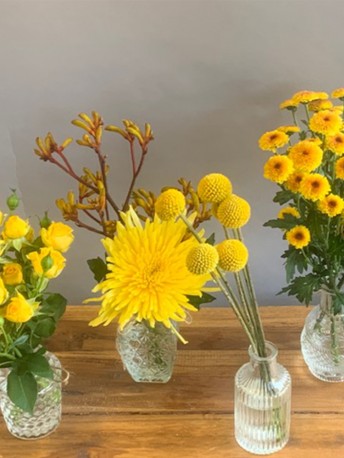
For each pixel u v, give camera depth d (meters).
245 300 0.88
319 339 1.03
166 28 1.04
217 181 0.83
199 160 1.16
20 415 0.97
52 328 0.93
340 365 1.04
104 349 1.14
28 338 0.93
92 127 0.99
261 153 1.15
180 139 1.14
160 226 0.97
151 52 1.06
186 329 1.16
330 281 0.97
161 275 0.96
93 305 1.28
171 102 1.11
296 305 1.30
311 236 0.93
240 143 1.14
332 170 0.93
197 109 1.11
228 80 1.08
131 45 1.06
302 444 0.96
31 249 0.93
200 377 1.08
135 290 0.96
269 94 1.09
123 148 1.15
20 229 0.88
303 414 1.00
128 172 1.18
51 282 1.32
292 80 1.08
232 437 0.98
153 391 1.06
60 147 1.01
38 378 0.95
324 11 1.02
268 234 1.24
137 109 1.12
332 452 0.95
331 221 0.93
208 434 0.98
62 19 1.04
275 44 1.05
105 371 1.10
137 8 1.03
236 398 0.95
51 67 1.08
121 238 0.97
